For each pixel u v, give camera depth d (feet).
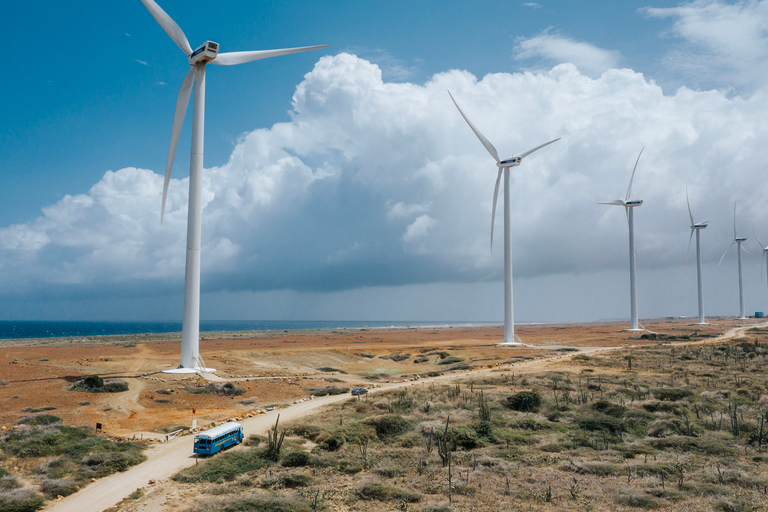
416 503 89.97
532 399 168.14
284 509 85.35
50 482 100.42
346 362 348.79
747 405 170.71
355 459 115.75
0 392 196.24
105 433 142.51
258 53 272.72
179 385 217.36
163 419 162.09
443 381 223.51
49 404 177.06
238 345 452.76
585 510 84.43
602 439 132.36
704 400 176.45
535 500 89.30
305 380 249.96
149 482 103.14
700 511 83.10
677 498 88.53
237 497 92.94
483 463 111.34
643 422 147.74
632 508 85.15
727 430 139.44
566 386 199.72
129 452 119.96
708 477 99.76
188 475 105.60
